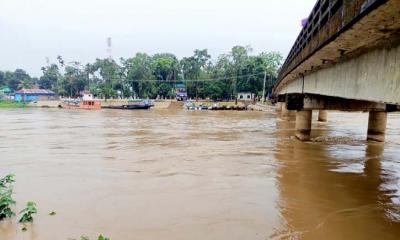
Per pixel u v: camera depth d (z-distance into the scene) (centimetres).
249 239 1002
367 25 668
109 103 10425
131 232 1055
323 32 994
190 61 11675
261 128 3997
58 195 1401
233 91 10619
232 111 8044
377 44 823
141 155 2238
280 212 1201
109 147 2580
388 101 747
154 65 11750
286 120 5244
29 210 1159
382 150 2391
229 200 1328
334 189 1458
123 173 1752
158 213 1202
